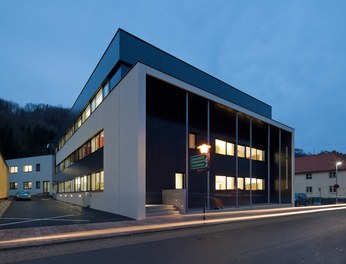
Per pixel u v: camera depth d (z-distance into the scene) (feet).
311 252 24.88
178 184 62.23
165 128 60.49
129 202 47.80
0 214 53.67
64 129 124.77
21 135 281.74
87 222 41.42
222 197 67.36
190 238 31.48
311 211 70.85
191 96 59.93
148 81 52.19
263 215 57.31
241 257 23.08
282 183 91.76
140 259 22.61
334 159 168.25
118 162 53.42
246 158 83.97
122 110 52.75
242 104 89.66
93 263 21.59
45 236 30.45
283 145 92.73
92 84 77.15
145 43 62.39
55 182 153.99
